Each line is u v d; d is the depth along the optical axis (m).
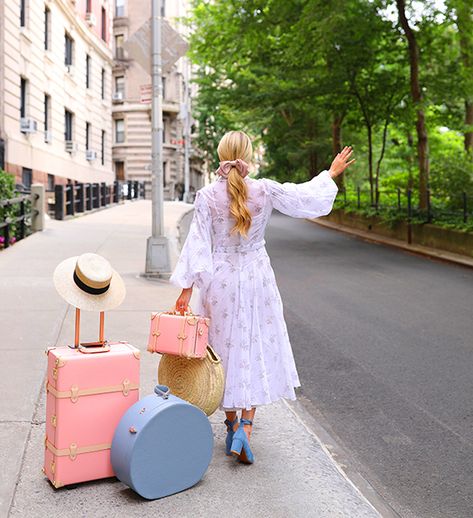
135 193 39.59
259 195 3.71
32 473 3.50
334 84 19.28
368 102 20.41
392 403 5.14
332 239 18.92
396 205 20.08
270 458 3.81
